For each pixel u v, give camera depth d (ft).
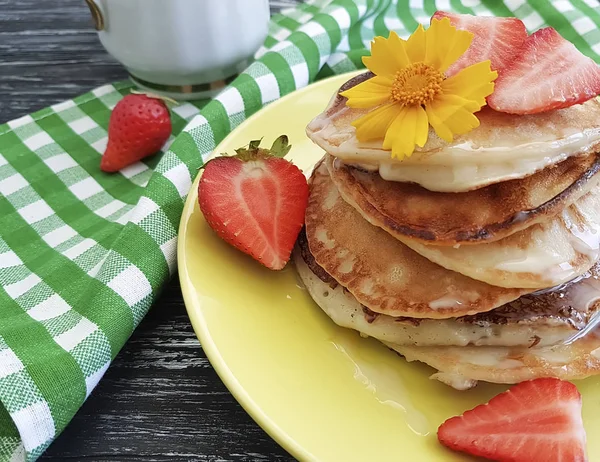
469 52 0.66
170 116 0.99
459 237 0.63
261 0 1.02
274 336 0.70
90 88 1.09
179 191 0.81
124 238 0.76
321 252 0.73
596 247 0.67
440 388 0.67
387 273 0.69
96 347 0.69
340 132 0.69
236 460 0.66
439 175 0.65
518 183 0.65
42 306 0.75
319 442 0.61
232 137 0.85
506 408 0.62
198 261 0.73
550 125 0.64
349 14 1.07
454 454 0.61
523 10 1.09
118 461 0.66
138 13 0.95
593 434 0.63
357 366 0.69
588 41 1.03
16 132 0.99
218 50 1.00
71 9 1.25
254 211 0.75
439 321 0.68
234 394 0.63
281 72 0.96
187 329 0.77
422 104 0.63
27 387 0.65
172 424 0.69
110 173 0.94
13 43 1.17
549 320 0.66
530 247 0.65
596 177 0.66
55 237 0.84
